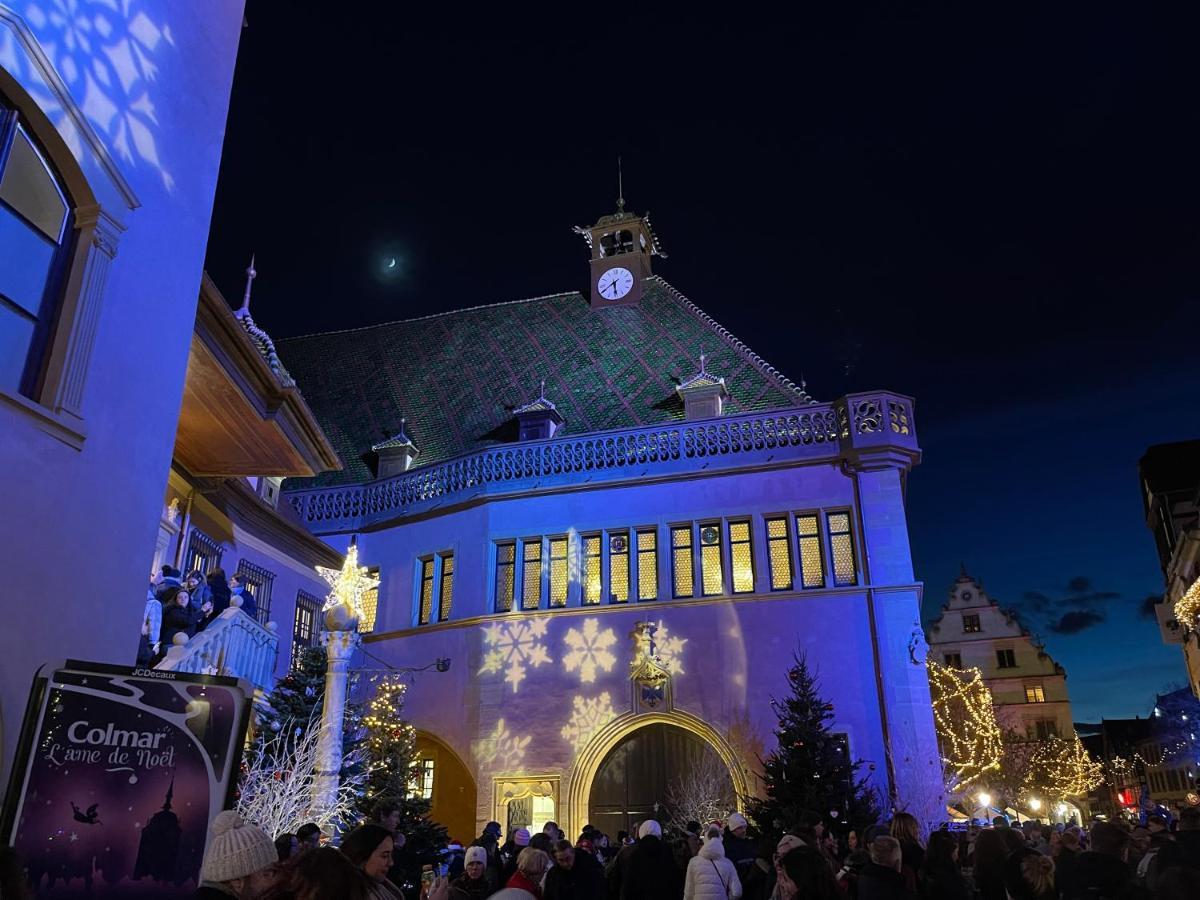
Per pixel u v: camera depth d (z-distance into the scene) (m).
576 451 25.30
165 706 5.42
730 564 23.19
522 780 22.39
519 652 23.55
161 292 8.77
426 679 24.66
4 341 6.92
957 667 54.22
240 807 10.92
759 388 26.38
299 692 16.02
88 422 7.53
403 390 32.25
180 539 15.80
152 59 8.88
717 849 7.42
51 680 5.19
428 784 24.12
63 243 7.63
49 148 7.40
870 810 17.58
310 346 36.34
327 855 3.53
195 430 14.43
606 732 22.25
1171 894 5.41
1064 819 50.84
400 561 26.69
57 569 7.00
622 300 32.47
